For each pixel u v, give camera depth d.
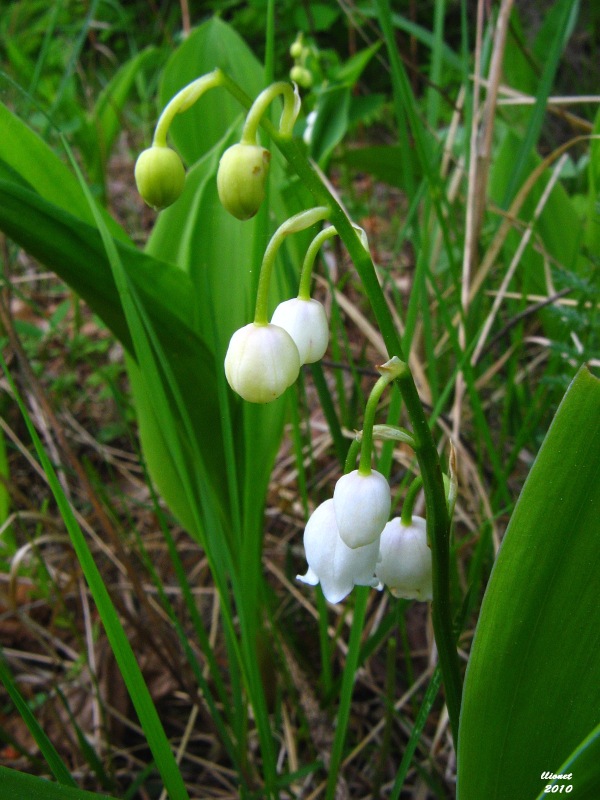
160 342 0.11
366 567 0.08
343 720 0.11
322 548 0.07
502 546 0.07
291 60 0.36
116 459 0.20
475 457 0.16
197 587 0.16
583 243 0.17
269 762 0.11
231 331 0.12
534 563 0.07
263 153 0.07
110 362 0.22
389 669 0.12
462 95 0.18
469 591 0.09
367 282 0.07
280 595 0.16
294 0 0.34
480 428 0.14
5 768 0.06
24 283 0.24
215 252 0.12
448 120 0.26
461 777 0.08
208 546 0.10
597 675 0.07
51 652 0.14
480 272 0.15
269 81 0.10
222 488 0.12
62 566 0.17
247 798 0.11
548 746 0.07
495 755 0.07
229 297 0.12
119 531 0.16
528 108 0.20
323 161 0.17
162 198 0.07
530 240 0.16
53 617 0.15
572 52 0.28
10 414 0.19
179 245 0.13
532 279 0.18
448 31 0.39
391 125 0.32
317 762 0.12
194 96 0.07
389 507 0.07
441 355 0.18
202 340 0.11
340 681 0.13
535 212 0.15
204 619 0.16
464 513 0.15
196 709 0.14
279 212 0.15
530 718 0.07
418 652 0.15
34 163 0.11
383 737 0.13
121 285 0.09
